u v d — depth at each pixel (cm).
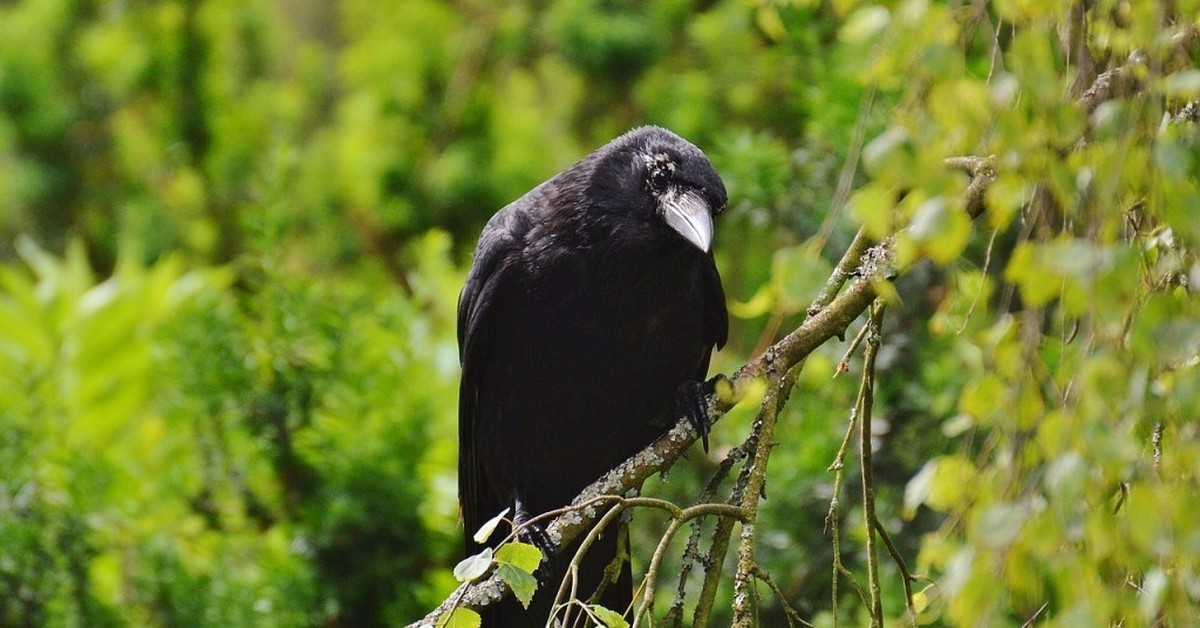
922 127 439
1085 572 425
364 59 1906
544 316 864
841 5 510
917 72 451
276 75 2016
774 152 1049
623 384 873
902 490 953
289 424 1095
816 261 471
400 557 1054
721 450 1025
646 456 710
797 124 1371
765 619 965
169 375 1142
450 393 1220
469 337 882
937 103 442
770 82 1447
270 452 1095
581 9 1647
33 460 1064
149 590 1039
